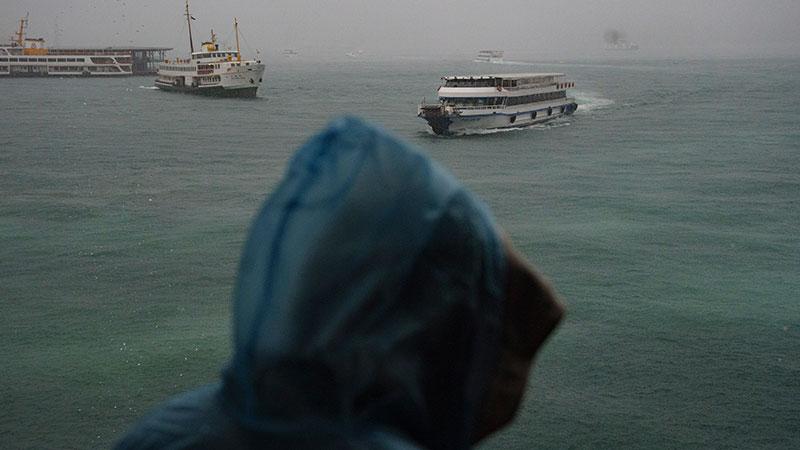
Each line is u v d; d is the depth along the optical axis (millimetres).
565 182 61656
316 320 1116
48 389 25891
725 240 44062
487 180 63125
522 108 92625
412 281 1186
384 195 1173
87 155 80250
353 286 1134
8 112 125375
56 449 22625
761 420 23406
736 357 27672
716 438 22484
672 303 33375
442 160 72500
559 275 38000
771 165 68312
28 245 43750
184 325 31594
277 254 1137
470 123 88500
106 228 47969
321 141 1221
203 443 1135
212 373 27328
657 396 24828
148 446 1179
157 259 41000
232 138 94688
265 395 1115
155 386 26375
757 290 35125
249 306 1134
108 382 26438
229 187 62250
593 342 28953
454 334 1222
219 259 41031
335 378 1120
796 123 97875
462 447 1254
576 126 95812
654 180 62062
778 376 26156
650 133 89812
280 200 1181
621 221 48906
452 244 1201
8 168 71375
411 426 1198
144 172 69750
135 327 31406
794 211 51375
